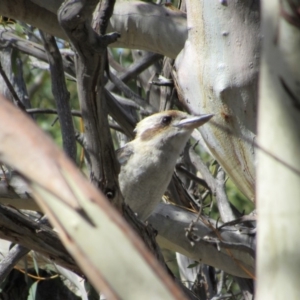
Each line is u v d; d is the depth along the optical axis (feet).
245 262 35.83
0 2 35.45
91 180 24.43
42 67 51.75
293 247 13.47
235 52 30.50
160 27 36.01
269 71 13.94
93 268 11.76
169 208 36.14
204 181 41.47
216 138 31.32
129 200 35.88
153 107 45.11
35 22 35.35
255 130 30.66
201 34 31.17
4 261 31.76
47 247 23.71
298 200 13.57
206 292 41.78
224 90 30.53
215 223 35.94
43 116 57.52
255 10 30.30
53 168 11.74
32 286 36.24
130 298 11.59
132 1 37.14
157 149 36.06
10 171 33.45
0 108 11.60
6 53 44.29
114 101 40.86
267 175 13.89
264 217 13.85
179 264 43.60
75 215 11.86
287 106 13.71
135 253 11.79
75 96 57.67
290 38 13.73
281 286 13.41
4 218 23.16
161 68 48.08
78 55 21.40
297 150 13.62
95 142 23.49
